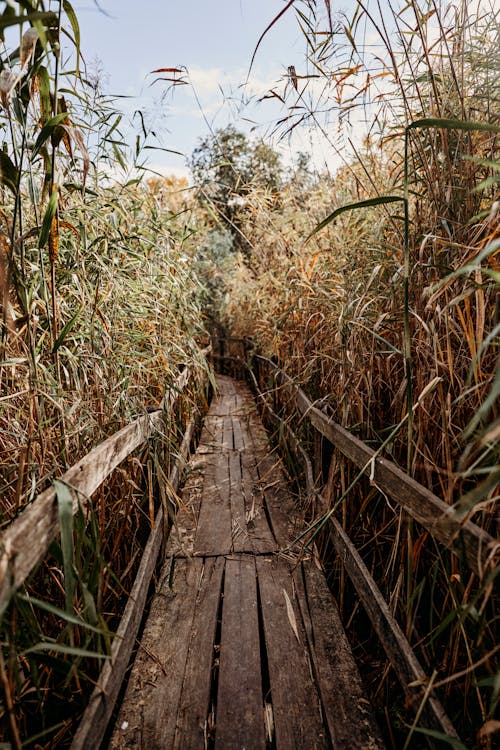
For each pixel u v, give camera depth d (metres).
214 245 10.05
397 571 2.02
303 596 2.26
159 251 3.38
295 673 1.78
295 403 3.80
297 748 1.47
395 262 2.05
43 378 1.81
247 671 1.80
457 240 1.64
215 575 2.46
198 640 1.97
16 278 1.46
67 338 2.09
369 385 2.15
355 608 2.16
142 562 2.09
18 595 1.02
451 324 1.57
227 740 1.51
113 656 1.50
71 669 1.28
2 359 1.57
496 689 0.93
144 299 3.00
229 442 5.02
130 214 2.86
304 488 3.40
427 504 1.30
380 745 1.46
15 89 1.53
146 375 3.18
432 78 1.69
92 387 2.19
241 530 2.97
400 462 2.04
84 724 1.27
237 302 9.52
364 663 2.12
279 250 4.85
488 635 1.40
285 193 4.57
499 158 1.68
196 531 2.97
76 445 2.01
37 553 1.07
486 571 1.07
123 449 1.92
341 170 3.32
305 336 3.67
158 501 2.92
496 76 1.81
